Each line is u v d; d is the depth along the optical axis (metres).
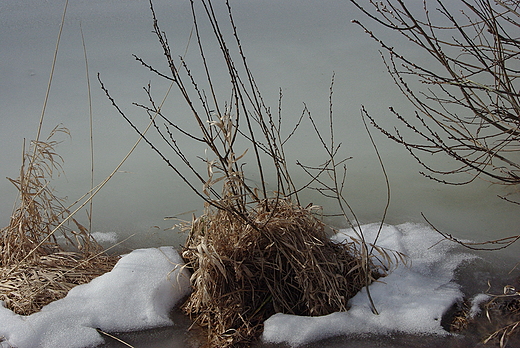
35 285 2.98
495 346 2.53
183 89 2.60
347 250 3.09
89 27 7.14
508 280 2.97
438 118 4.82
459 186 3.96
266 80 5.71
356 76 5.68
